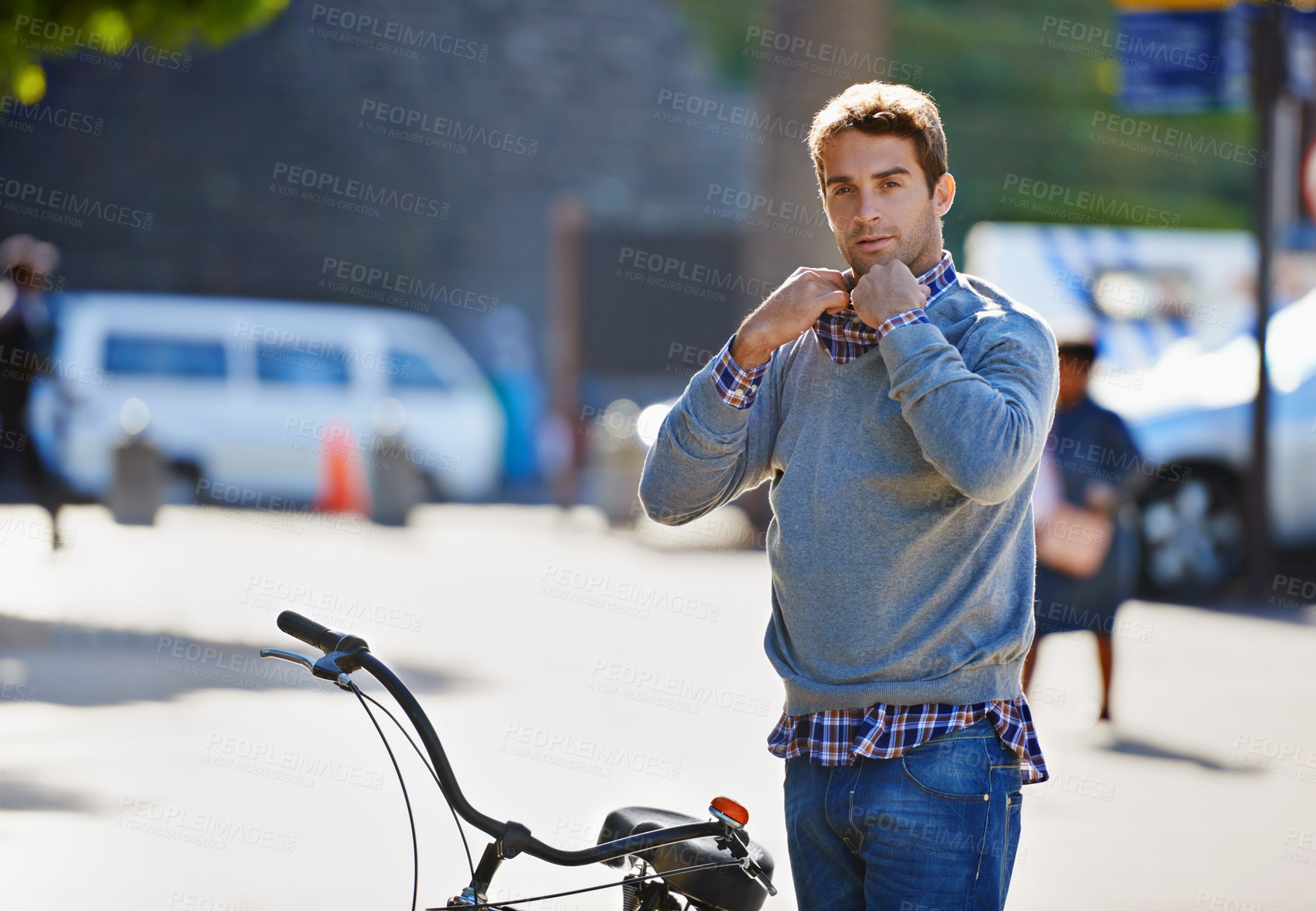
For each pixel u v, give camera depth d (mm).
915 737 5312
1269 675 18766
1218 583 25312
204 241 51562
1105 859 11312
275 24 51625
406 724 14906
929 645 5332
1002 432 4988
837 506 5430
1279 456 25828
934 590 5340
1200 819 12469
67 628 19297
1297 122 30406
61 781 12523
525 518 36844
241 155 51688
